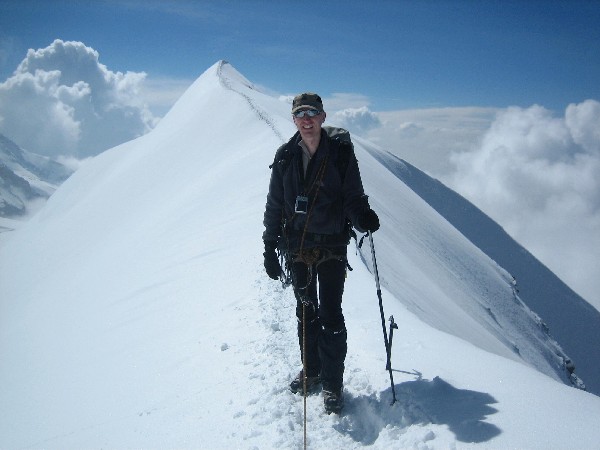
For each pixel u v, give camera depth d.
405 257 21.80
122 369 7.35
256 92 56.69
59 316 15.71
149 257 17.14
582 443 2.85
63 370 9.20
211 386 4.91
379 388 3.94
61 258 32.97
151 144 50.69
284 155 3.93
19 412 7.66
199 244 14.49
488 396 3.50
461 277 36.28
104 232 33.53
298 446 3.41
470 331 16.89
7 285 32.44
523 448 2.85
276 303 7.16
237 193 18.88
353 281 7.13
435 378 3.78
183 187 29.92
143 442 4.20
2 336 16.55
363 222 3.69
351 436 3.49
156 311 10.18
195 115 45.72
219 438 3.77
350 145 3.85
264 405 4.07
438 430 3.19
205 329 7.31
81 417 6.05
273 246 4.21
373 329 5.09
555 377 34.09
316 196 3.82
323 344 3.78
